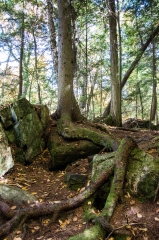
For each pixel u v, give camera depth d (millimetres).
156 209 3293
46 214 3393
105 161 4117
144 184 3617
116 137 6688
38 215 3371
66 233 3033
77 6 9773
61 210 3430
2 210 3490
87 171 4695
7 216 3400
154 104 14211
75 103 7566
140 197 3559
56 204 3484
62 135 6148
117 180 3625
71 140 5949
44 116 6641
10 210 3453
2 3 12156
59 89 7480
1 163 4996
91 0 9734
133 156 4035
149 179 3631
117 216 3213
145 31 13695
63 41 7414
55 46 10719
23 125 5852
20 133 5820
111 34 10641
